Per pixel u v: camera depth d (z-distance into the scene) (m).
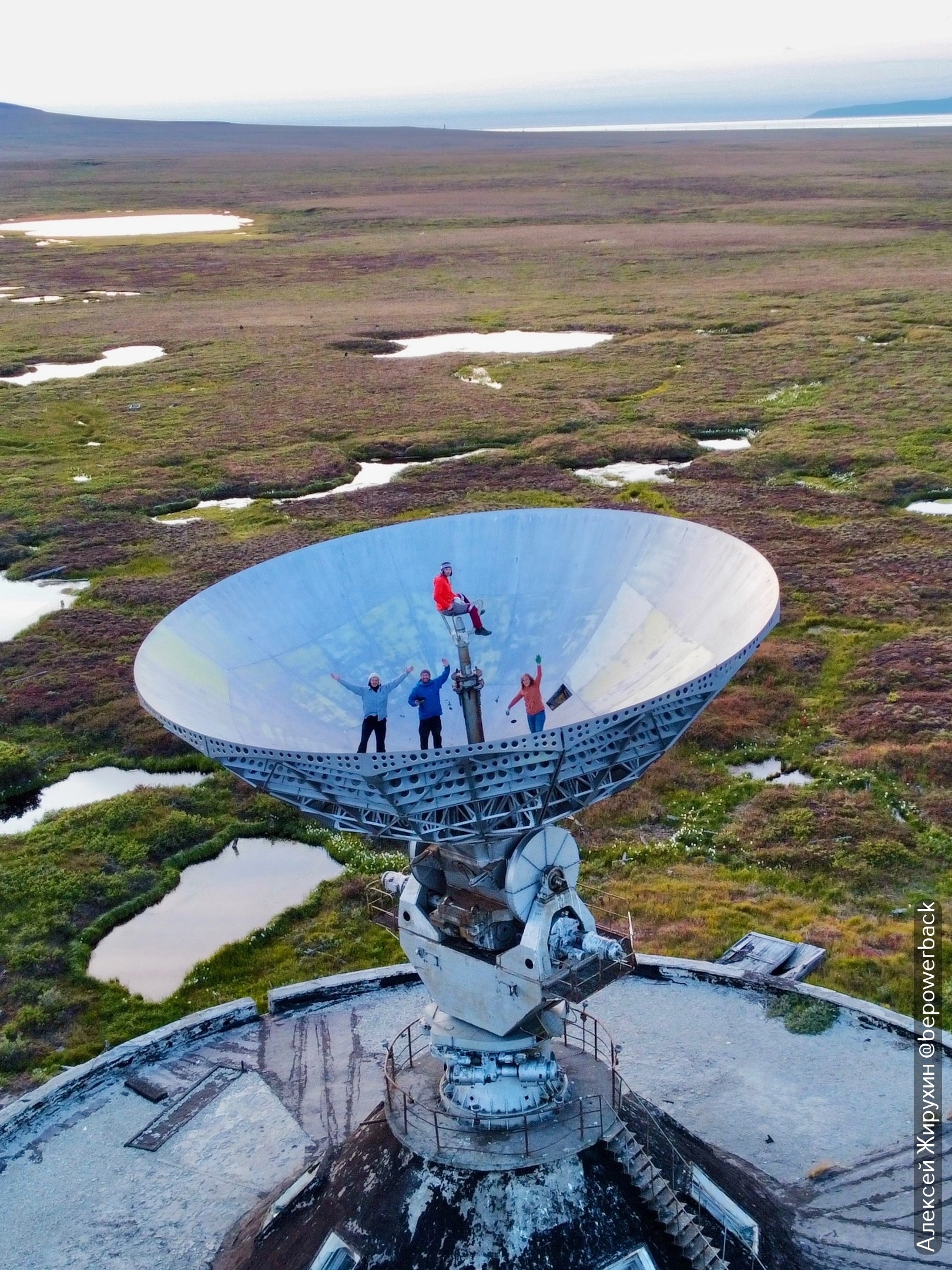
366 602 22.66
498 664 22.17
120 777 41.25
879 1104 23.20
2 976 30.47
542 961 17.94
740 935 30.41
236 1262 19.97
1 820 38.88
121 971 30.83
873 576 54.78
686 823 36.22
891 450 72.12
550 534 23.30
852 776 38.22
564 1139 18.77
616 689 20.75
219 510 69.31
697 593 21.09
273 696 20.77
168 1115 24.02
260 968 30.56
